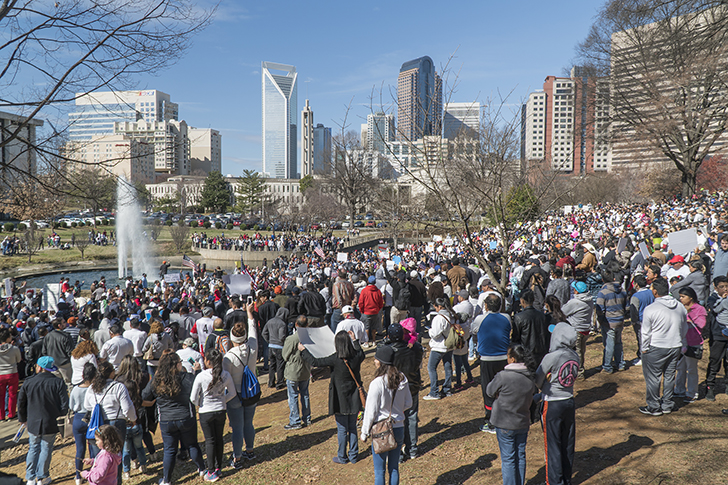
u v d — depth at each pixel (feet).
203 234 179.83
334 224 243.81
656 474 15.93
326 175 194.80
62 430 26.76
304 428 24.98
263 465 21.22
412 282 36.32
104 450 15.93
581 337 25.46
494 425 15.43
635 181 212.64
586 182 183.93
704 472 15.57
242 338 21.39
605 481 16.05
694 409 20.31
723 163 177.17
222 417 20.11
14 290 66.54
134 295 71.10
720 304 20.72
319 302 32.53
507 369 15.43
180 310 37.52
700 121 83.76
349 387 19.71
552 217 125.39
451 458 19.36
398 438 16.34
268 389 33.24
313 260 90.22
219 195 354.54
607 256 38.19
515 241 65.05
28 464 21.43
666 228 64.44
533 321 20.06
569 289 26.76
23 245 155.84
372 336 38.96
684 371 21.47
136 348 28.91
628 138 97.14
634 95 92.12
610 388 23.67
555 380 15.53
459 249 72.43
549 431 15.60
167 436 19.58
